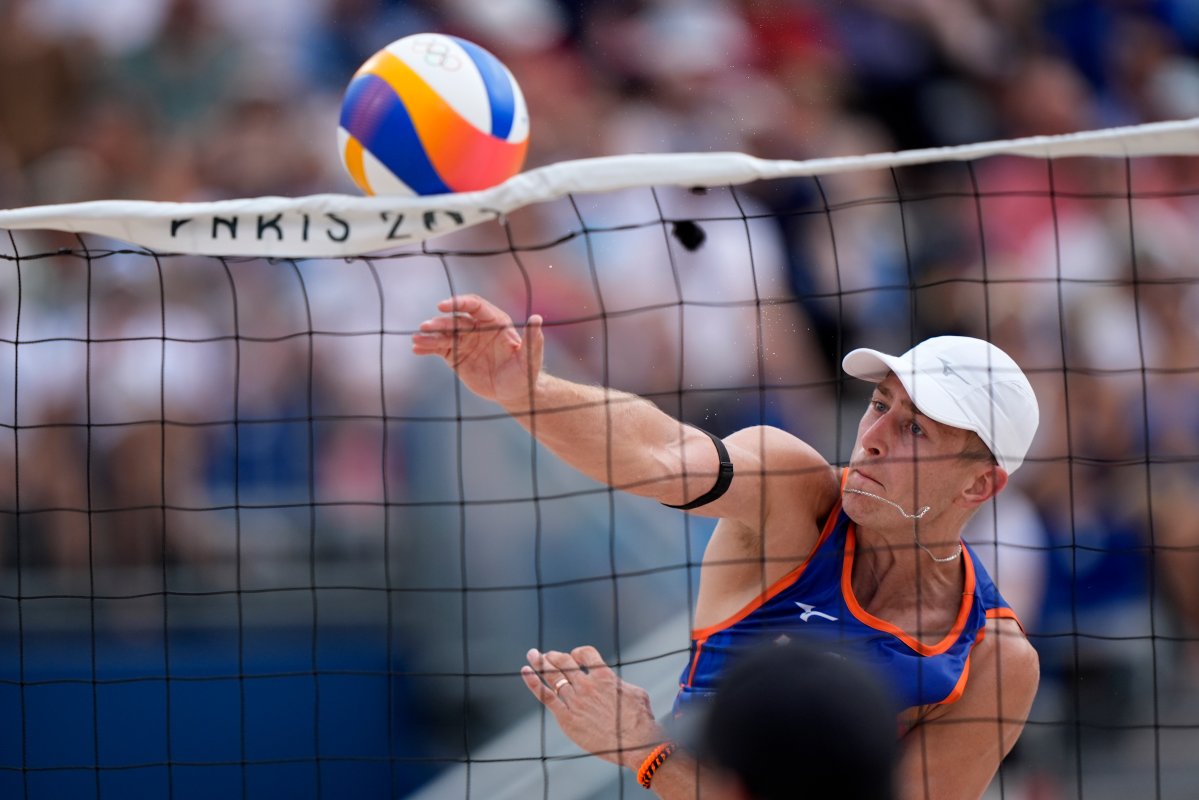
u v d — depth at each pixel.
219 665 19.64
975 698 11.43
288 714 19.42
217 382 22.72
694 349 24.11
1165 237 27.72
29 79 27.77
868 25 30.44
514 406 11.02
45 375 22.56
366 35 29.09
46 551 21.34
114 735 19.31
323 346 22.97
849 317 25.97
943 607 11.60
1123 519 23.81
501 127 9.92
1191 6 33.00
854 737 6.24
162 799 19.23
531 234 24.48
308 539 21.31
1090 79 31.92
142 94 28.00
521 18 29.58
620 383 23.53
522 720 19.00
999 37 31.55
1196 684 22.33
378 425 22.38
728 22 30.27
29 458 21.78
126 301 23.19
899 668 11.12
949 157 10.01
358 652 19.62
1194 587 23.38
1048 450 24.45
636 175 9.84
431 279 23.75
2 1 28.27
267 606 20.36
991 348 11.80
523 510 19.22
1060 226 27.69
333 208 9.93
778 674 6.46
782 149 29.25
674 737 11.48
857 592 11.63
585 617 19.09
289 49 28.58
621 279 24.33
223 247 10.12
